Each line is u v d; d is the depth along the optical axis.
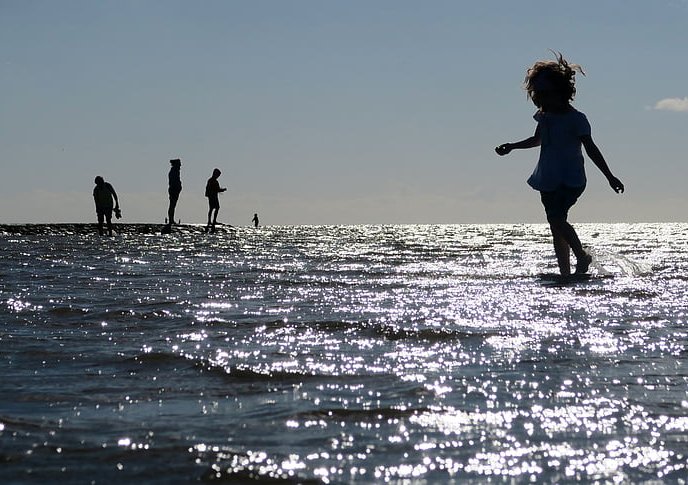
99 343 5.31
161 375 4.34
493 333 5.63
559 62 10.85
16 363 4.64
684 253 16.23
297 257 15.30
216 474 2.69
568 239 10.67
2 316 6.51
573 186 10.68
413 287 8.91
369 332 5.70
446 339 5.43
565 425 3.30
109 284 9.32
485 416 3.45
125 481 2.62
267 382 4.16
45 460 2.82
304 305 7.29
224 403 3.72
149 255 16.00
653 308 6.94
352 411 3.53
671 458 2.86
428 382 4.11
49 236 29.75
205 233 34.88
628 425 3.29
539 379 4.17
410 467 2.79
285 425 3.32
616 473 2.72
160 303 7.39
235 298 7.85
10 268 11.92
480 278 10.05
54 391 3.95
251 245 22.05
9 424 3.29
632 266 11.49
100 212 30.58
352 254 16.58
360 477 2.68
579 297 7.78
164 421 3.39
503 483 2.63
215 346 5.19
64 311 6.78
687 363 4.57
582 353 4.90
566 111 10.81
